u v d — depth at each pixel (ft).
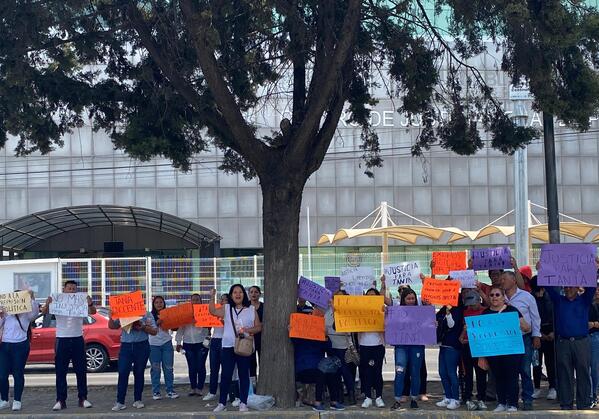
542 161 135.23
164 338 42.93
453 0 37.93
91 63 45.52
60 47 43.50
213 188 129.90
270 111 89.71
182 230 109.09
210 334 44.42
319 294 37.78
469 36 44.11
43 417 36.27
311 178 131.34
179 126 44.01
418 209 132.46
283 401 37.76
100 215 99.55
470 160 134.21
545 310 39.58
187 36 40.57
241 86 45.50
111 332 59.47
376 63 45.47
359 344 38.91
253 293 41.32
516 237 67.67
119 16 42.06
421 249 132.87
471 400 37.45
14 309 38.55
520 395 41.73
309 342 37.73
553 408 37.11
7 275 73.46
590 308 36.94
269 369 38.01
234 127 37.96
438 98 46.42
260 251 130.31
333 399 37.93
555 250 34.78
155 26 40.96
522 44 38.01
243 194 130.31
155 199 128.57
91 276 74.64
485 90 47.11
